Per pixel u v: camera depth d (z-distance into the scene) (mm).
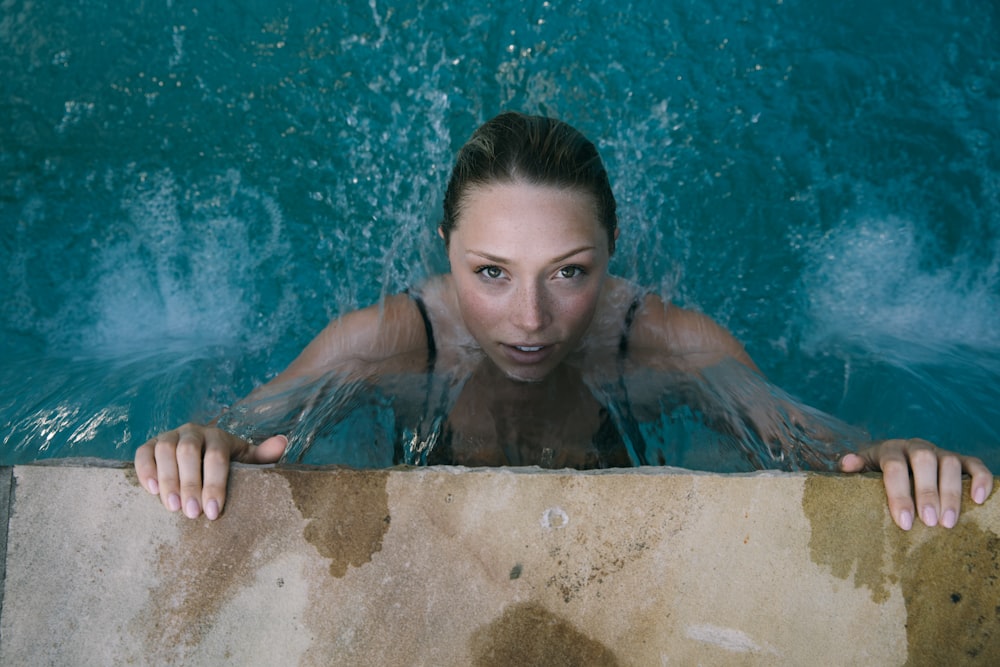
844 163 2975
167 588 1330
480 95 2984
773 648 1350
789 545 1361
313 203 2811
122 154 2953
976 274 2812
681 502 1361
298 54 3072
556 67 3049
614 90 3033
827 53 3154
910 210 2883
